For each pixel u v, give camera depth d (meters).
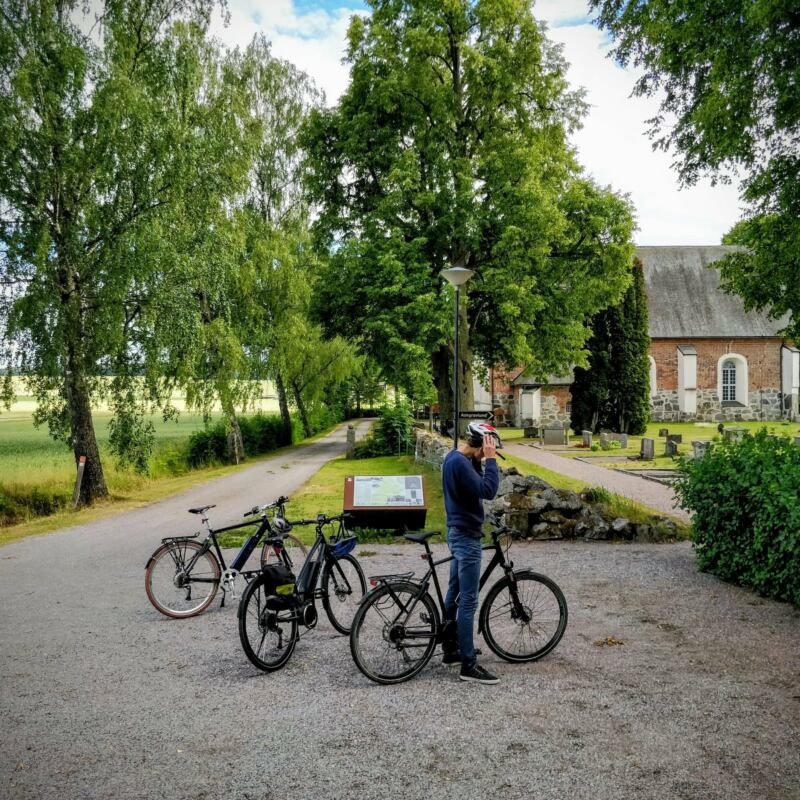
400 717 4.30
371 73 25.12
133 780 3.60
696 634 5.89
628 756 3.76
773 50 10.91
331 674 5.12
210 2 17.73
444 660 5.11
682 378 50.47
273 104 33.53
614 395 38.88
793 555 6.57
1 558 10.61
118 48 17.09
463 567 4.83
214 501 17.03
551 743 3.92
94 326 16.11
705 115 12.05
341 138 26.33
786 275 14.52
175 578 6.93
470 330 27.55
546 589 5.41
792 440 8.27
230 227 20.42
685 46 12.52
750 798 3.34
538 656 5.33
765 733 4.02
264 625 5.20
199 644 5.96
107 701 4.68
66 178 15.98
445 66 26.83
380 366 26.75
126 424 17.23
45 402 16.55
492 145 24.62
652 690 4.66
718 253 54.44
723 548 7.73
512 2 23.56
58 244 16.05
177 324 16.55
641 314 38.75
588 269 26.69
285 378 36.78
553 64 25.66
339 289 25.61
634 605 6.82
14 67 15.24
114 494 18.75
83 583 8.62
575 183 26.19
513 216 23.19
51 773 3.69
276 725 4.22
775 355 51.19
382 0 25.08
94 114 15.75
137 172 16.19
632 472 20.19
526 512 10.50
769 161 13.12
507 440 35.88
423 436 22.66
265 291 30.94
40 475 19.50
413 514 10.66
